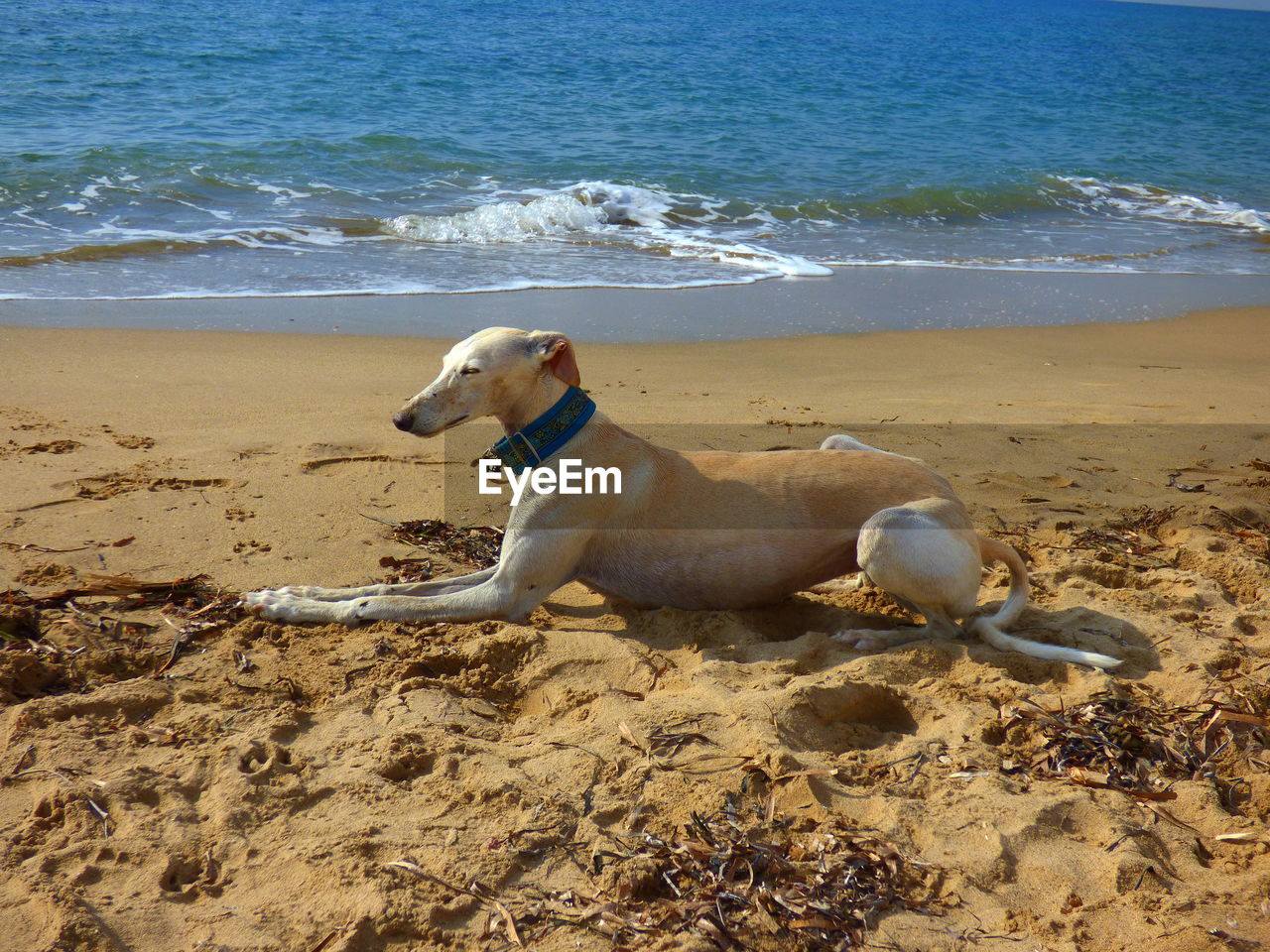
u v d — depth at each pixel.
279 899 2.86
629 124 22.38
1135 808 3.40
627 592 4.93
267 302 11.09
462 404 4.54
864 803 3.37
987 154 22.84
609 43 34.25
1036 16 93.81
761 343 10.82
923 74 34.72
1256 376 10.38
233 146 17.42
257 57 25.34
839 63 35.16
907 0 108.81
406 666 4.22
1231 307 13.42
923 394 9.23
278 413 7.66
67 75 21.67
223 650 4.29
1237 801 3.54
